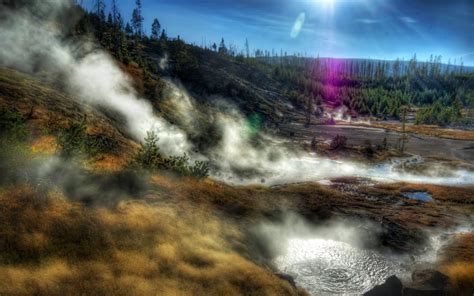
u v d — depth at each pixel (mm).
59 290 11328
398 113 155750
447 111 136625
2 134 20109
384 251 26406
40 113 32125
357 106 163125
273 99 135250
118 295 11836
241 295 14273
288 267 22719
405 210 37719
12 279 11164
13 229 13781
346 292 20219
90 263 13438
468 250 26766
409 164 64875
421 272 20719
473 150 79688
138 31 145000
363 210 36250
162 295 12523
